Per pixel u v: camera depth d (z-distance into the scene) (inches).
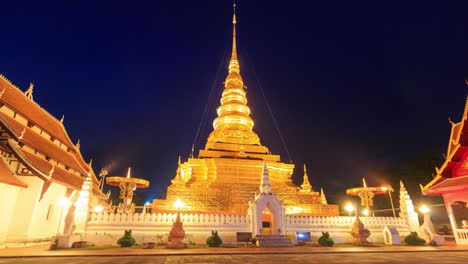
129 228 973.2
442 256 706.2
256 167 1446.9
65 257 660.1
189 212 1170.0
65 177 1130.0
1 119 834.2
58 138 1311.5
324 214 1286.9
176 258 656.4
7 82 1108.5
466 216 1450.5
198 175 1438.2
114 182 1142.3
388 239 1072.2
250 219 1035.3
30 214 898.7
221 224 1027.3
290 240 980.6
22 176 922.1
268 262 587.8
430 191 1141.1
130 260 614.5
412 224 1138.0
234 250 812.6
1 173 815.1
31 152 1025.5
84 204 967.0
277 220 1028.5
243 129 1729.8
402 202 1202.6
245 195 1289.4
